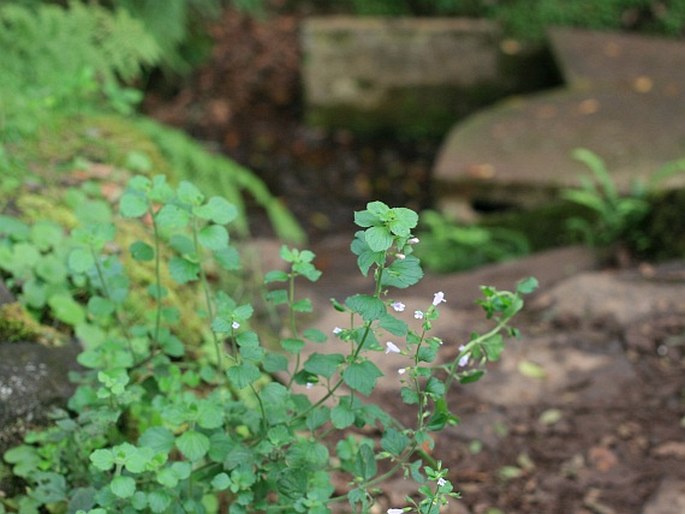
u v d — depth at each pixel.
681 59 3.04
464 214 2.37
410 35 3.35
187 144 1.75
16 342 1.10
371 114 3.34
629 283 1.64
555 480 1.28
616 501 1.25
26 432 1.05
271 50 3.54
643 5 3.46
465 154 2.49
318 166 3.14
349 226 2.83
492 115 2.70
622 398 1.40
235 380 0.91
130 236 1.29
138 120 1.74
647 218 1.96
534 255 1.97
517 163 2.41
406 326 0.90
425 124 3.35
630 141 2.46
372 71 3.33
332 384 1.28
